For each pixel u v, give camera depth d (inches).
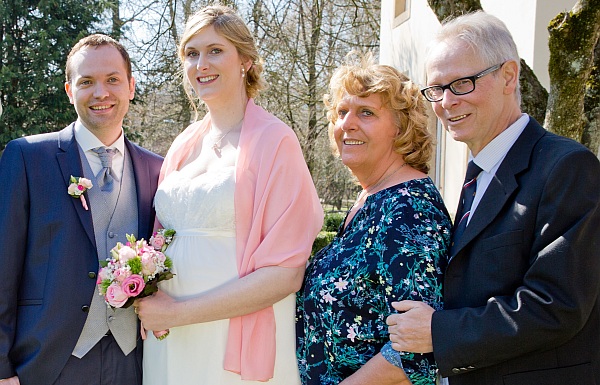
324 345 81.8
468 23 72.6
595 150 134.7
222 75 94.5
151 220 103.0
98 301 94.6
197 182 93.0
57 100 553.0
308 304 84.6
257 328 88.7
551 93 128.0
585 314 59.6
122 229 99.6
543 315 59.9
